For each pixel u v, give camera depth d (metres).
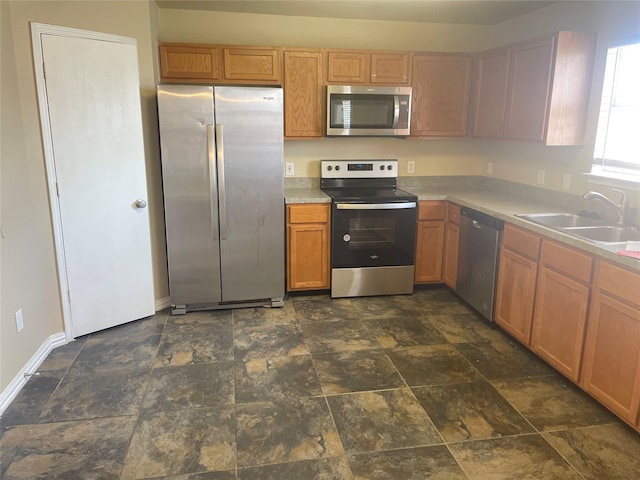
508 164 4.12
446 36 4.27
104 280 3.30
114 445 2.15
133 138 3.28
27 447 2.13
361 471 1.99
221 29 3.93
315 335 3.28
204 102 3.32
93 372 2.78
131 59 3.19
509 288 3.12
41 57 2.81
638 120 2.86
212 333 3.32
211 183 3.44
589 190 3.19
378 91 3.91
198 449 2.12
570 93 3.15
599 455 2.09
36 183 2.90
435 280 4.14
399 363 2.89
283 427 2.28
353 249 3.89
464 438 2.20
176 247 3.53
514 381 2.69
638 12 2.79
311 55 3.83
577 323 2.49
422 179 4.54
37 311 2.89
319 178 4.36
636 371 2.12
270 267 3.71
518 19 3.94
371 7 3.69
